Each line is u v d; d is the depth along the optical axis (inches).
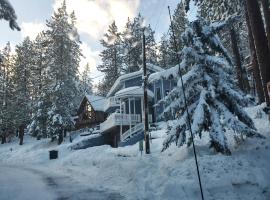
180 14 1478.8
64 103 1785.2
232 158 462.6
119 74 2421.3
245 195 384.8
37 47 2292.1
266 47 585.6
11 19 831.7
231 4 836.6
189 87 540.7
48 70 1873.8
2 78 2365.9
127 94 1400.1
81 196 479.8
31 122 2073.1
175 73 553.0
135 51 2092.8
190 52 542.0
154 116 1461.6
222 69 544.7
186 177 445.4
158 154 698.2
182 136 534.6
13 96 2315.5
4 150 1972.2
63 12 1962.4
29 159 1423.5
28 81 2343.8
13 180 674.2
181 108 547.8
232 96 513.3
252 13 600.1
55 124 1731.1
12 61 2433.6
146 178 510.6
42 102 1872.5
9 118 2206.0
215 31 550.6
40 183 625.0
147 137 794.8
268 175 409.7
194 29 555.5
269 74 579.2
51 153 1346.0
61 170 886.4
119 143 1291.8
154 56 2018.9
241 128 485.4
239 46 1401.3
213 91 507.2
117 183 569.0
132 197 448.8
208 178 422.9
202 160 476.4
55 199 462.0
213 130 496.4
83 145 1481.3
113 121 1392.7
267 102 641.6
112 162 749.3
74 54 1975.9
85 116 2181.3
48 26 1950.1
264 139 506.9
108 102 1840.6
